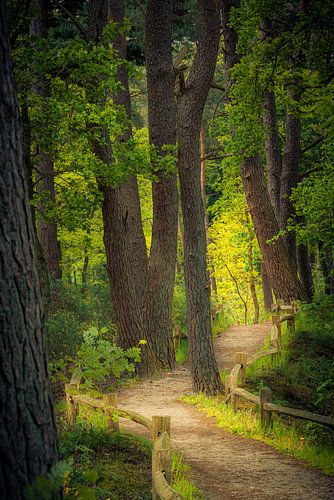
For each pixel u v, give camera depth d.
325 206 16.22
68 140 14.04
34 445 3.63
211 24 16.33
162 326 18.23
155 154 15.93
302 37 12.65
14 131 3.71
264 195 24.53
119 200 17.38
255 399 11.66
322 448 10.01
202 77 16.27
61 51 12.88
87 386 11.15
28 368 3.65
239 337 23.11
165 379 17.22
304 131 28.61
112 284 17.64
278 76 13.24
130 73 14.10
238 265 32.81
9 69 3.72
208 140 41.19
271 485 7.87
